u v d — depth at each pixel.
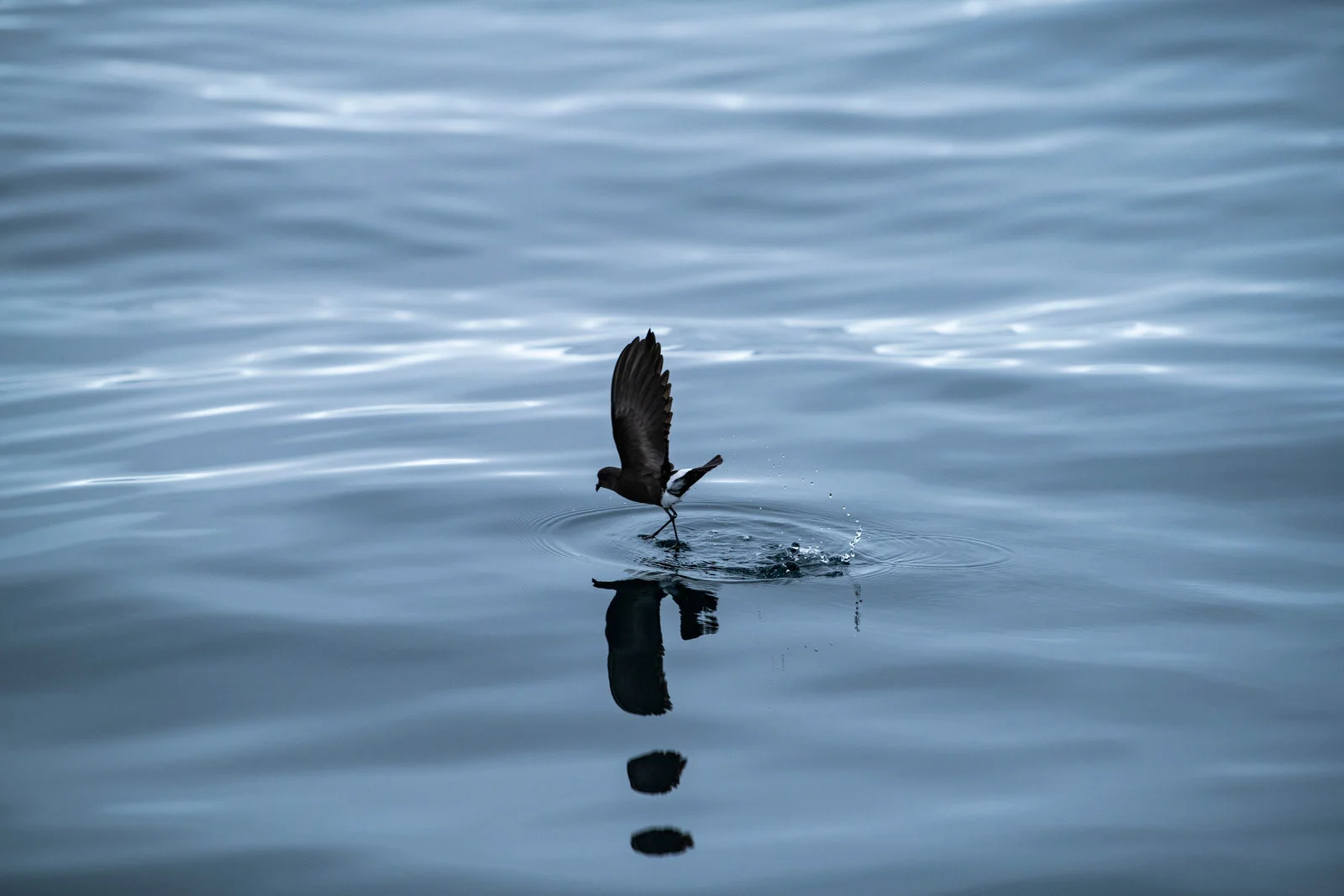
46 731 13.76
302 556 18.16
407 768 13.05
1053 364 24.92
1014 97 38.81
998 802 12.34
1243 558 17.62
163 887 11.26
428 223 33.16
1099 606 16.42
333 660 15.27
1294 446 20.92
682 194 34.66
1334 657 14.98
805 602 16.73
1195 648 15.27
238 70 42.78
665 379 16.83
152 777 12.92
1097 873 11.27
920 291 28.92
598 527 19.28
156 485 20.58
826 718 13.89
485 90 41.53
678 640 15.70
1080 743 13.33
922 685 14.55
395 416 23.58
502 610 16.55
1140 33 41.16
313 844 11.84
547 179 35.59
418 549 18.44
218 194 34.09
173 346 26.59
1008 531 18.73
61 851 11.73
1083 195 32.84
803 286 29.55
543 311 28.70
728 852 11.62
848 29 44.38
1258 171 32.97
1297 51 38.91
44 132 36.97
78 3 47.97
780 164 35.97
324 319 28.20
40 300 28.64
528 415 23.70
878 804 12.35
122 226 32.25
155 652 15.43
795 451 21.84
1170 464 20.66
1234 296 27.16
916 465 21.17
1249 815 12.08
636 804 12.38
